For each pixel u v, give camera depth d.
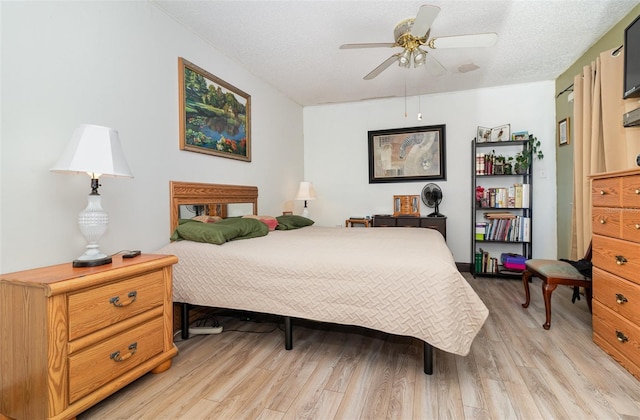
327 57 3.03
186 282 2.00
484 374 1.59
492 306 2.65
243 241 2.22
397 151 4.30
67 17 1.64
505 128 3.78
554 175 3.69
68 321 1.21
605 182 1.80
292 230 3.09
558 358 1.74
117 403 1.39
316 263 1.72
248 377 1.60
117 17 1.92
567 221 3.38
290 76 3.51
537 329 2.15
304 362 1.76
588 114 2.73
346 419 1.27
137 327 1.51
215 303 1.93
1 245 1.38
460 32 2.57
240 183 3.19
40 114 1.52
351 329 2.24
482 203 3.77
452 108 4.07
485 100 3.94
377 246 1.99
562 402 1.36
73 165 1.36
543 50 2.91
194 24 2.44
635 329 1.54
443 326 1.43
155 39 2.19
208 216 2.65
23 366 1.20
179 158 2.41
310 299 1.72
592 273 1.94
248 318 2.50
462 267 4.00
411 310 1.51
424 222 3.89
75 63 1.68
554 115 3.68
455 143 4.07
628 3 2.20
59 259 1.61
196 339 2.10
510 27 2.50
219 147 2.83
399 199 4.33
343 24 2.46
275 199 3.90
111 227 1.89
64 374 1.19
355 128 4.54
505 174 3.67
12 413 1.24
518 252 3.89
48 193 1.56
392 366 1.70
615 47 2.47
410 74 3.47
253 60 3.08
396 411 1.32
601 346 1.84
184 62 2.43
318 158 4.72
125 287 1.44
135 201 2.04
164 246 2.16
